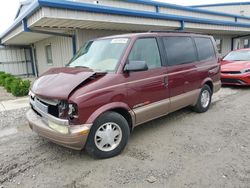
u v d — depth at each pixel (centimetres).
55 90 314
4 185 284
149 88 391
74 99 299
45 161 341
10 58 1677
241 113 550
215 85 589
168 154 350
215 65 579
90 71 347
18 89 835
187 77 480
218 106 624
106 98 328
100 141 336
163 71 420
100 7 767
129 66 348
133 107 369
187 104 504
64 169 317
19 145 400
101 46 418
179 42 475
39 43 1498
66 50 1126
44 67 1484
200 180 279
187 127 465
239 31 1602
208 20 1253
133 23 895
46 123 334
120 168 314
